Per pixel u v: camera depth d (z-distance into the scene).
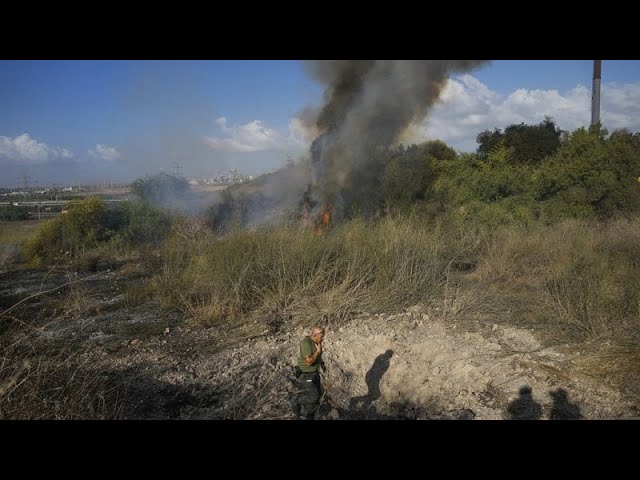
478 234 10.88
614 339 5.99
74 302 8.13
